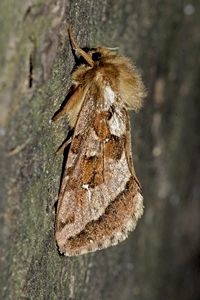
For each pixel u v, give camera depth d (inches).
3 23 4.2
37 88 4.5
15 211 4.4
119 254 6.3
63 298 5.2
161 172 6.9
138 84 5.0
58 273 5.1
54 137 4.7
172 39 6.7
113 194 5.0
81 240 4.9
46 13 4.4
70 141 4.8
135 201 5.0
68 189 4.8
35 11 4.3
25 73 4.3
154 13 6.3
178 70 6.9
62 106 4.8
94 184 4.9
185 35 6.8
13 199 4.4
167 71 6.7
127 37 6.0
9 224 4.4
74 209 4.8
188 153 7.3
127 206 5.0
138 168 6.4
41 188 4.7
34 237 4.7
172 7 6.6
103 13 5.4
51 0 4.4
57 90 4.7
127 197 5.0
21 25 4.3
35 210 4.6
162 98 6.7
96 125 4.9
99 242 4.9
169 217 7.2
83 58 4.9
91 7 5.1
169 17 6.6
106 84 4.9
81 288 5.6
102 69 4.8
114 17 5.7
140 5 6.1
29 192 4.5
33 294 4.8
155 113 6.6
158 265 7.1
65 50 4.7
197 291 7.7
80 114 4.8
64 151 4.9
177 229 7.4
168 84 6.7
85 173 4.9
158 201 7.0
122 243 6.3
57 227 4.8
